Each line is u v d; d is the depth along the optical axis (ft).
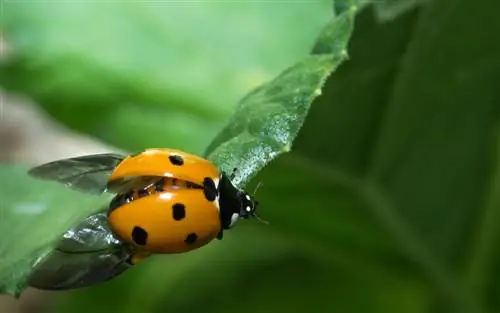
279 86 0.26
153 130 0.39
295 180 0.31
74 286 0.26
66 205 0.28
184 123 0.39
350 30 0.27
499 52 0.30
